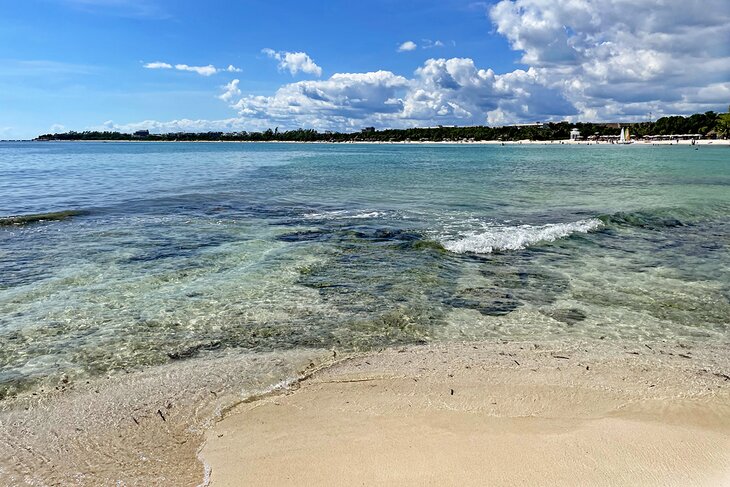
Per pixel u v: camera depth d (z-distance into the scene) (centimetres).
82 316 852
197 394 612
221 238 1456
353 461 473
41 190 2711
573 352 748
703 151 10669
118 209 1998
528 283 1077
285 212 1975
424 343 775
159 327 812
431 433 525
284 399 602
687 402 600
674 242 1491
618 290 1038
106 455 491
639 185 3250
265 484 440
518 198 2503
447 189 2925
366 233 1559
